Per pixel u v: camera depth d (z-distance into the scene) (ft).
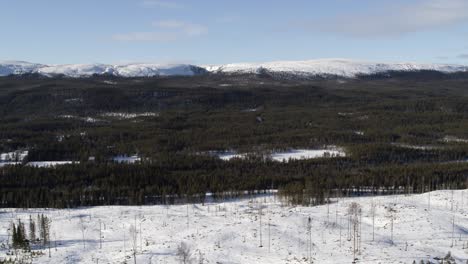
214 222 491.72
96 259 404.16
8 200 628.69
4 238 479.82
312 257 380.37
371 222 472.44
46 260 406.62
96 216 545.85
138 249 419.74
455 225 455.63
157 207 594.65
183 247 387.55
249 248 404.36
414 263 357.20
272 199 643.45
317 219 472.85
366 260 368.48
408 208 505.66
